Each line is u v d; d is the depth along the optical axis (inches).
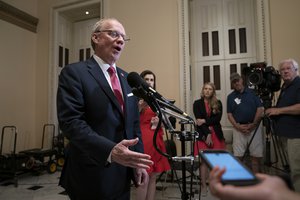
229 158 17.8
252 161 113.6
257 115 110.5
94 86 41.9
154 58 161.5
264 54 134.3
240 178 14.0
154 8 163.9
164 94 156.9
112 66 48.3
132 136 46.1
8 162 142.6
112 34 46.6
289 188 12.7
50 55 203.0
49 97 201.2
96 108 40.8
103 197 39.9
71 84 40.1
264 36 134.8
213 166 15.8
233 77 118.5
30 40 203.6
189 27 162.7
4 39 180.5
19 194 122.8
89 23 214.5
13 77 187.6
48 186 136.5
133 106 48.1
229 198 12.7
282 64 90.4
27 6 201.0
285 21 131.6
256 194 12.1
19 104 192.1
